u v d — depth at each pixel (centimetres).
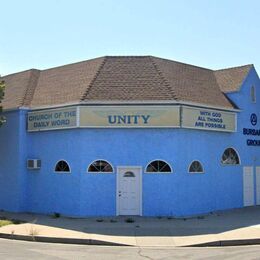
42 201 2167
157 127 1988
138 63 2211
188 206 2053
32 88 2406
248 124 2498
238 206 2389
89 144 2006
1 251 1253
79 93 2067
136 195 1998
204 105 2111
